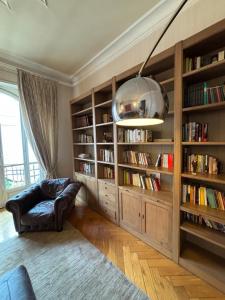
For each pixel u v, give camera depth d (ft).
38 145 12.14
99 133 10.60
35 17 7.54
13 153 12.88
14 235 8.29
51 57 11.02
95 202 10.94
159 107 3.61
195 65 5.65
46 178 12.64
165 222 6.51
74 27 8.26
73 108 13.08
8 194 12.52
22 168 13.46
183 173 5.87
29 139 11.91
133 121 4.64
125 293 5.04
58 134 13.71
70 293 5.08
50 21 7.82
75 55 10.80
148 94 3.51
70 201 8.75
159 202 6.67
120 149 8.92
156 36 7.75
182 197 6.14
